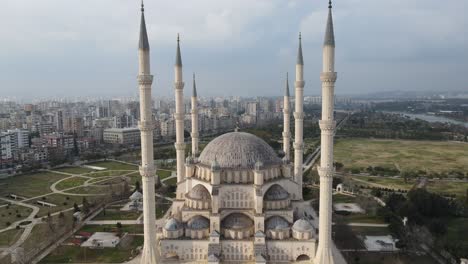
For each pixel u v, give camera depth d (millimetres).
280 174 157500
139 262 136875
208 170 149500
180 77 173125
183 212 143375
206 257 134000
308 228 134750
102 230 170750
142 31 122938
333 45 116875
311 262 131875
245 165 147625
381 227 172125
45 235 159125
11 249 149750
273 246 133250
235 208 143500
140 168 125688
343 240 154750
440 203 186500
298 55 170000
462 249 137250
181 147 175000
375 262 136500
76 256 142500
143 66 123250
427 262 137625
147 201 125750
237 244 133125
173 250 134500
